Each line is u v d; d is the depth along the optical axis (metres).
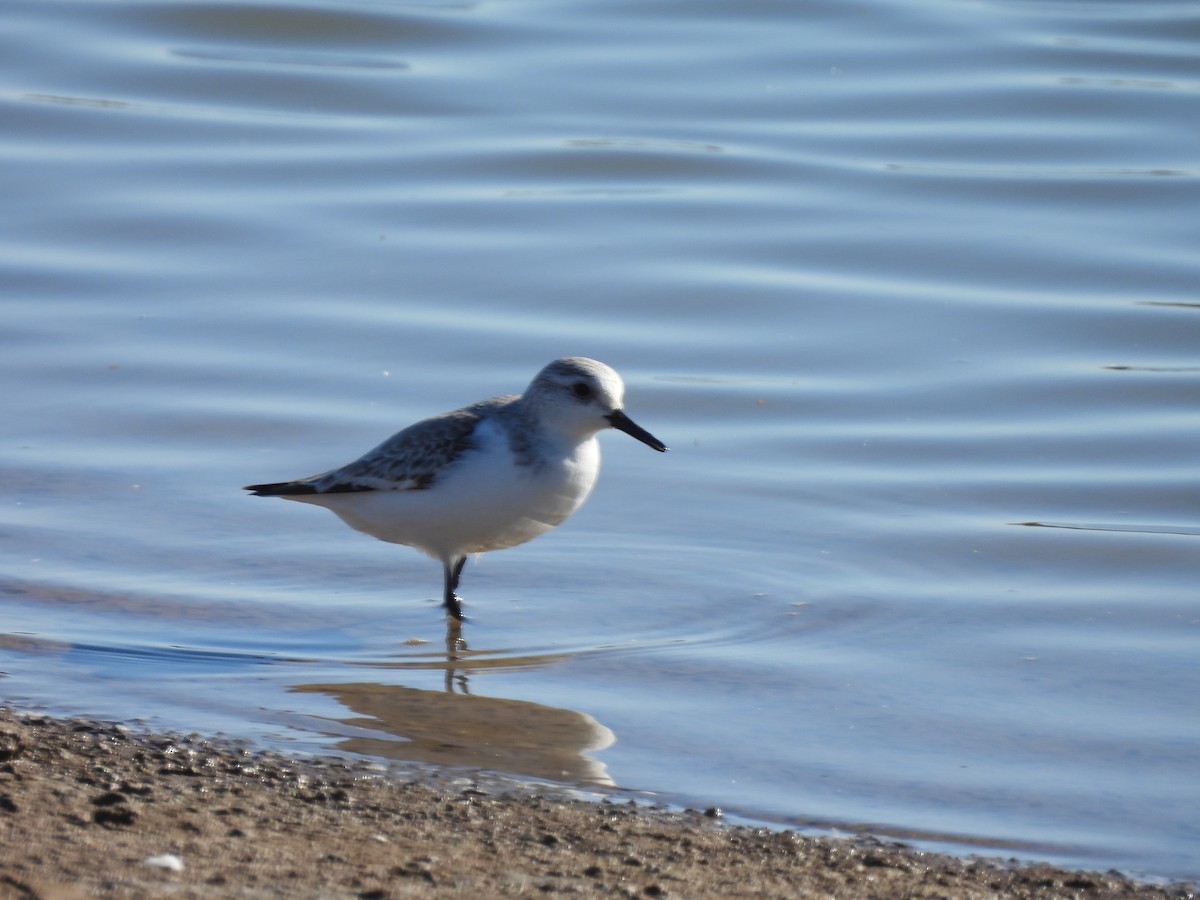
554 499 11.81
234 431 15.31
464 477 11.56
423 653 11.16
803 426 15.78
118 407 15.66
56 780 8.45
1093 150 22.80
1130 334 17.77
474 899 7.19
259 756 9.17
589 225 20.58
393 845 7.85
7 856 7.23
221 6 26.86
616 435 15.65
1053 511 13.89
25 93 23.98
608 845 8.06
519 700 10.30
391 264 19.34
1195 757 9.46
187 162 21.98
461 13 27.09
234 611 11.88
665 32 26.73
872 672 10.73
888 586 12.33
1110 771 9.27
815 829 8.48
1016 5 27.66
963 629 11.48
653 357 17.31
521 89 24.89
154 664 10.81
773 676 10.68
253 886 7.13
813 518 13.68
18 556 12.56
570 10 27.53
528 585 12.45
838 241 20.11
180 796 8.34
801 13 27.34
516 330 17.78
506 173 22.20
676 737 9.70
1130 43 26.11
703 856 7.99
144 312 17.92
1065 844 8.39
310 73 24.91
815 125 23.69
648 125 23.75
